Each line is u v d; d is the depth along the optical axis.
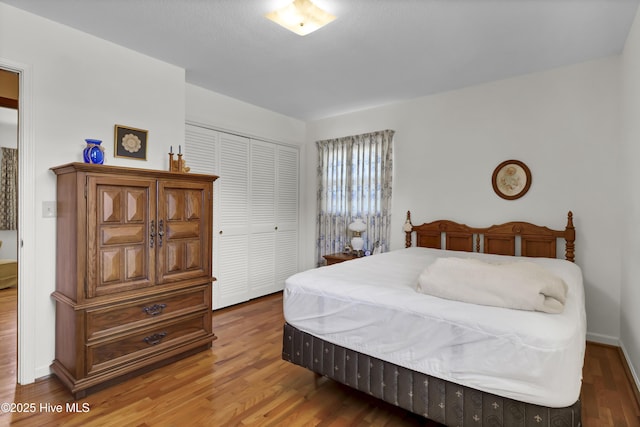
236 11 2.15
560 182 3.00
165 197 2.45
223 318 3.53
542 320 1.39
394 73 3.12
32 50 2.18
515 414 1.36
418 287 1.79
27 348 2.19
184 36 2.47
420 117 3.81
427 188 3.76
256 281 4.29
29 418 1.83
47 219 2.26
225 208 3.89
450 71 3.08
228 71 3.10
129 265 2.26
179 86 2.98
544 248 3.04
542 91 3.08
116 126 2.56
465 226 3.47
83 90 2.41
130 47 2.63
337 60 2.86
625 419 1.82
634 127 2.22
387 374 1.71
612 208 2.77
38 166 2.21
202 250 2.69
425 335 1.57
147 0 2.04
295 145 4.75
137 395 2.06
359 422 1.81
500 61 2.87
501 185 3.28
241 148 4.06
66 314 2.16
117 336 2.19
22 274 2.17
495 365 1.38
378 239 4.07
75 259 2.06
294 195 4.79
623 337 2.63
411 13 2.14
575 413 1.28
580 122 2.91
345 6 2.06
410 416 1.87
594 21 2.23
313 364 2.02
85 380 2.04
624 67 2.55
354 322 1.82
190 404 1.97
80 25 2.32
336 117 4.56
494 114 3.33
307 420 1.83
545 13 2.14
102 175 2.13
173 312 2.51
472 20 2.22
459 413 1.49
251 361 2.54
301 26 2.18
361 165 4.24
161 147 2.85
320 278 2.13
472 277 1.68
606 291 2.81
